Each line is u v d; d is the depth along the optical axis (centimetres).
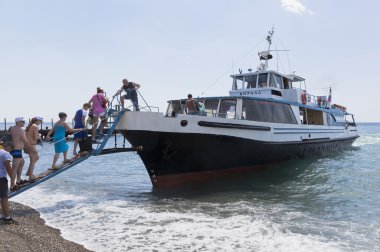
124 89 1204
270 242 705
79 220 882
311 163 2028
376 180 1466
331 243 698
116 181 1579
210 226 816
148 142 1238
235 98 1477
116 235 756
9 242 683
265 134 1535
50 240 716
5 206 820
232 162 1446
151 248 675
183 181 1377
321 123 2236
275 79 1928
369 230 785
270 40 2056
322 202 1080
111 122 1199
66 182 1542
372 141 4662
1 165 802
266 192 1241
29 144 968
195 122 1288
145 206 1035
